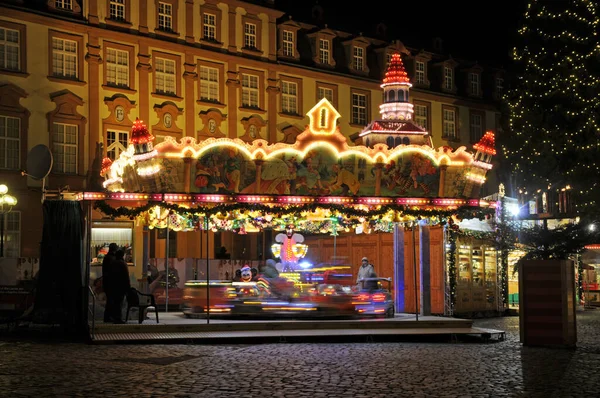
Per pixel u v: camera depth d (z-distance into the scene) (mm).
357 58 47188
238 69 41688
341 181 21766
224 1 41281
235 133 41344
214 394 10883
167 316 22469
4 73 34094
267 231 41938
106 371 13141
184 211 20500
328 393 11047
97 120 36531
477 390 11430
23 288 22156
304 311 21391
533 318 18016
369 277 23312
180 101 39406
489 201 23484
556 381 12398
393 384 11906
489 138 22891
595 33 43500
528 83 46938
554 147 44688
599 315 30281
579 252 22031
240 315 21344
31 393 10906
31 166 22219
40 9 35094
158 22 38969
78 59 36219
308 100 44469
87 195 20062
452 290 27828
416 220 23734
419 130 27234
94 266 24734
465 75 52531
